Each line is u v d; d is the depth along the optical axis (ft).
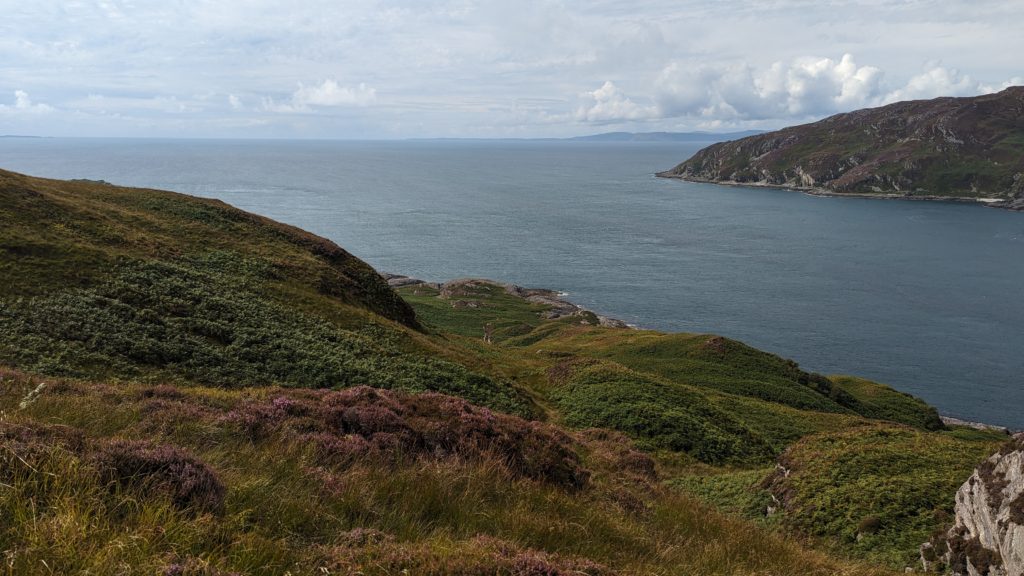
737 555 38.58
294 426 42.39
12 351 81.56
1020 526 44.39
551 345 264.31
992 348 378.53
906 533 60.75
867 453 80.94
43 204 139.13
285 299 141.28
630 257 628.69
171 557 18.69
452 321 328.70
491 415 58.44
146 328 101.30
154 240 148.05
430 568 22.06
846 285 528.22
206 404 51.49
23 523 18.60
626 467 80.64
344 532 25.03
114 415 40.29
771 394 191.72
